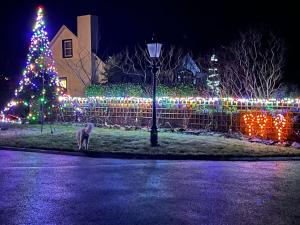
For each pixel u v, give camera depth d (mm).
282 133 19109
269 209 8383
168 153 15203
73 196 9273
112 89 29609
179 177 11531
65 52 37844
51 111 27438
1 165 13266
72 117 27891
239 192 9820
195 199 9117
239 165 13734
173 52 35219
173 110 24109
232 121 21875
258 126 20406
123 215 7863
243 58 38406
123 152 15305
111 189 9977
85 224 7316
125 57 35562
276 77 32188
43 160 14328
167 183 10727
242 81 33656
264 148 16781
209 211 8195
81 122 27328
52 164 13516
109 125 25531
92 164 13586
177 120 24000
